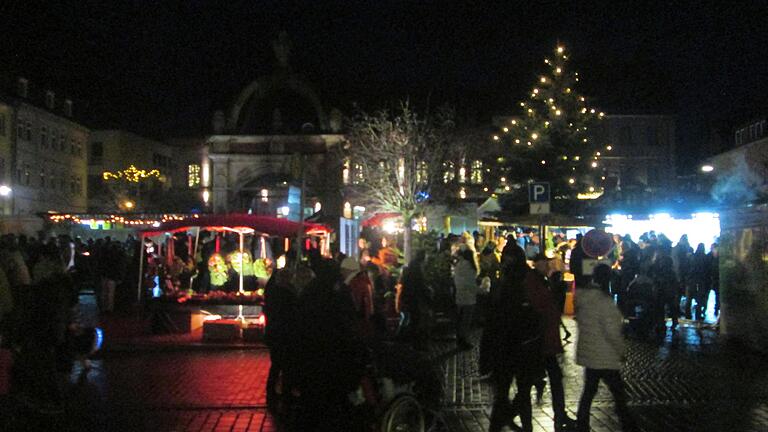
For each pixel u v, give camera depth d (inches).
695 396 441.1
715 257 840.3
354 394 304.7
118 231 1737.2
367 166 1566.2
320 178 1893.5
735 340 650.2
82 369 550.9
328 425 290.8
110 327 818.8
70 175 2667.3
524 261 354.9
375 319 489.7
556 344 362.6
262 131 1968.5
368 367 316.8
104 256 970.7
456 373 532.7
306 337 292.4
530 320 344.5
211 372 543.5
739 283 640.4
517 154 1433.3
